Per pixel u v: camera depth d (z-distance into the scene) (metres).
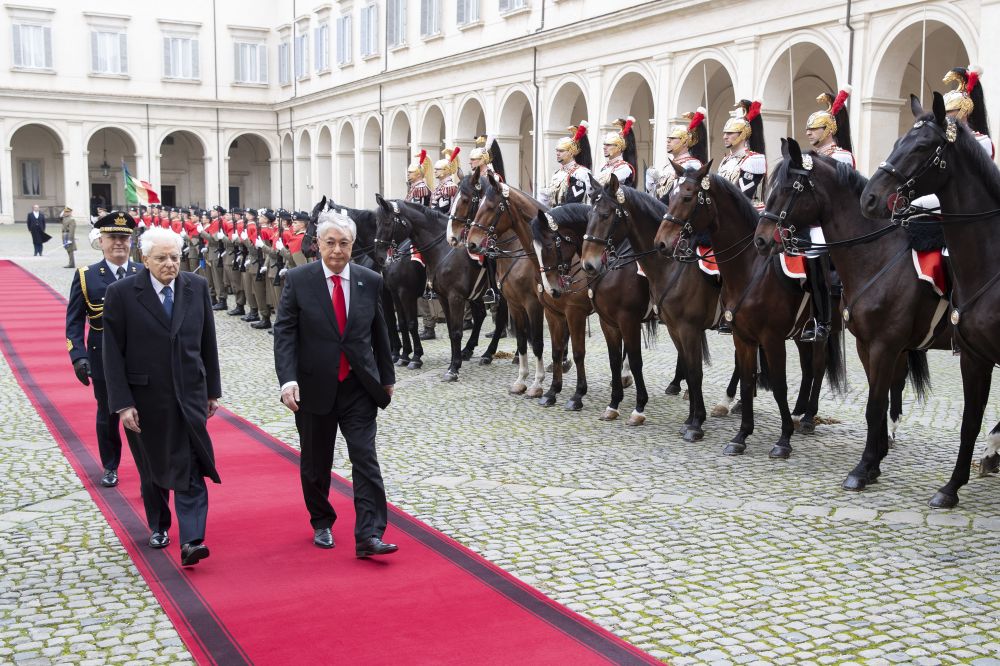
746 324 8.16
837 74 17.30
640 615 5.00
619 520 6.55
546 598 5.18
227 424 9.62
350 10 39.28
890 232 7.16
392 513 6.70
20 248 36.94
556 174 11.68
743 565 5.72
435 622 4.88
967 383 6.80
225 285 20.06
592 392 11.31
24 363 13.11
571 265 9.84
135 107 46.12
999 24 14.33
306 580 5.46
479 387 11.70
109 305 5.62
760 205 9.05
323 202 14.38
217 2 47.34
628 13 22.38
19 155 48.47
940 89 20.09
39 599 5.21
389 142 36.25
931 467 7.93
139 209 29.86
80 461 8.06
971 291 6.54
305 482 5.95
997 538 6.22
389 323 13.88
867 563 5.77
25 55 43.97
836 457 8.27
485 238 10.25
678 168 8.00
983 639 4.74
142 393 5.63
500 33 28.72
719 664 4.45
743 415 8.41
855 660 4.51
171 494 7.48
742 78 19.39
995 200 6.50
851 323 7.41
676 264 8.71
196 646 4.61
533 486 7.37
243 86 48.22
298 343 5.79
